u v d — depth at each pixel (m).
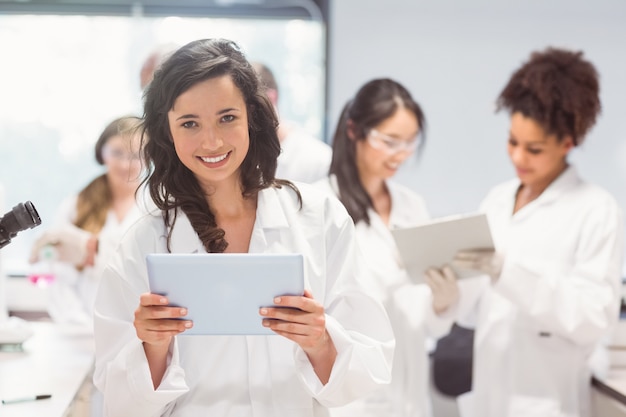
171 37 3.93
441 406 3.46
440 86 3.87
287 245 1.76
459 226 2.61
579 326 2.64
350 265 1.77
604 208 2.76
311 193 1.83
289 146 3.32
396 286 2.85
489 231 2.62
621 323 2.97
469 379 3.40
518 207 2.96
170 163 1.76
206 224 1.75
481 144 3.87
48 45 3.92
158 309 1.58
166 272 1.56
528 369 2.79
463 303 2.91
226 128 1.66
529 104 2.74
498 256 2.69
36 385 2.30
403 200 3.08
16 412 2.03
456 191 3.88
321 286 1.75
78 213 3.46
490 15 3.84
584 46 3.86
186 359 1.74
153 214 1.79
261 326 1.60
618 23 3.85
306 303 1.57
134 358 1.67
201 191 1.77
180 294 1.57
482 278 2.91
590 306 2.65
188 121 1.65
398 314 2.87
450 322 2.90
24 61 3.91
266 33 3.93
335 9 3.87
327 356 1.71
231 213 1.79
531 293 2.68
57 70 3.92
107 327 1.75
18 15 3.91
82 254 3.31
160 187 1.77
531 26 3.85
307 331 1.58
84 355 2.71
